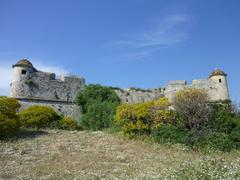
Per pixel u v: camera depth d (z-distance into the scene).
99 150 24.41
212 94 49.75
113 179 15.67
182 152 24.28
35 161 21.06
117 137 29.36
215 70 51.31
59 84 46.22
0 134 27.22
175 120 29.77
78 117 45.97
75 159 21.59
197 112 28.83
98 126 40.44
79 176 17.08
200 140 25.83
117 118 31.09
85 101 46.41
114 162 20.89
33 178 17.03
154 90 51.88
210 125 28.27
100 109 42.12
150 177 14.68
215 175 12.42
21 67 44.31
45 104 44.47
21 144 25.56
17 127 28.89
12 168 19.20
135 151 24.28
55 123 35.53
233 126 27.94
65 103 45.81
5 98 29.69
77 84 47.44
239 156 22.02
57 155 22.62
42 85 45.12
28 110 35.34
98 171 18.28
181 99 30.56
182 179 12.89
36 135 29.16
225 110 29.86
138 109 30.50
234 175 12.03
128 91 49.81
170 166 18.31
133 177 15.75
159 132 28.03
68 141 27.22
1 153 22.77
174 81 50.22
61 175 17.52
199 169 13.93
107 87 48.12
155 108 30.58
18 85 43.72
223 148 24.53
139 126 29.61
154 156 22.70
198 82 50.12
